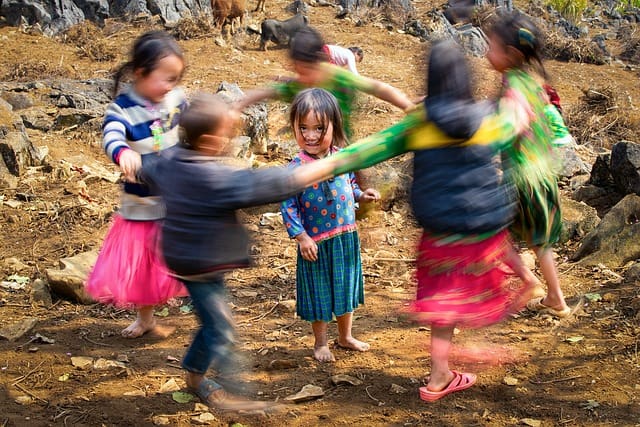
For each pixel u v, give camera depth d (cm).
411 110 368
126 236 441
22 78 1355
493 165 371
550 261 456
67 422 393
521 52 396
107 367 446
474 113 358
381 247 665
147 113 432
